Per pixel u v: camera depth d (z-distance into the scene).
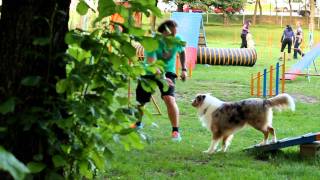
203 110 10.87
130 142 4.93
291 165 9.34
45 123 4.46
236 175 8.65
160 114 15.41
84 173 4.89
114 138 4.75
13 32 4.71
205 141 11.80
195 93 20.48
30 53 4.68
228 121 10.55
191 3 54.66
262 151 10.19
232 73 28.38
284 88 21.94
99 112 4.65
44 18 4.62
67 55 4.74
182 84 23.03
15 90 4.68
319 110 17.11
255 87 22.75
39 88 4.67
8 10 4.74
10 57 4.71
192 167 9.19
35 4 4.70
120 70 4.95
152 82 5.15
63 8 4.87
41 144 4.64
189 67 26.11
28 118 4.47
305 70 29.53
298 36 38.84
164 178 8.38
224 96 20.00
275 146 9.94
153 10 4.71
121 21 5.24
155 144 11.06
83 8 4.82
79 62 4.70
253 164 9.54
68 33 4.70
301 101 19.17
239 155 10.32
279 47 50.50
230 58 32.59
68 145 4.71
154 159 9.73
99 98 4.72
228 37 61.72
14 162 2.55
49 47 4.74
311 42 52.28
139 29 4.75
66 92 4.66
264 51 45.50
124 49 4.72
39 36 4.72
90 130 4.80
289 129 13.73
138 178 8.34
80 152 4.73
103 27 4.88
